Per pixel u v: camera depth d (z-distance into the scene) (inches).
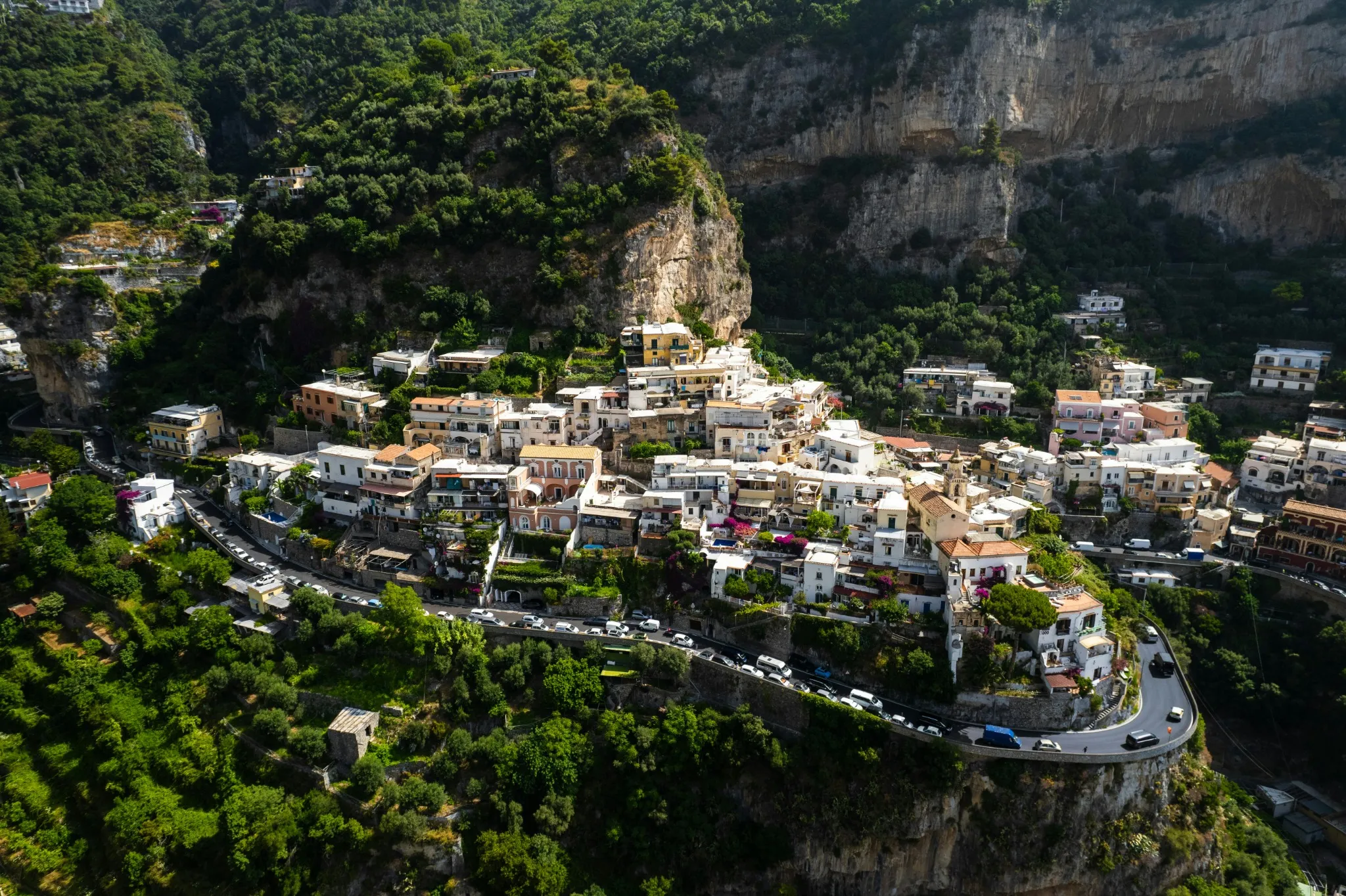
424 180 6914.4
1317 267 7677.2
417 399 5595.5
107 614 4958.2
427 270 6678.2
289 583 4717.0
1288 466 5846.5
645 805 3722.9
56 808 4128.9
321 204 6983.3
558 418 5492.1
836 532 4630.9
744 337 7834.6
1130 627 4549.7
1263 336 7327.8
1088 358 7209.6
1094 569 5054.1
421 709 4005.9
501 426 5536.4
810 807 3705.7
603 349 6323.8
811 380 6919.3
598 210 6614.2
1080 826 3604.8
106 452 6865.2
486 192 6820.9
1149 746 3722.9
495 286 6648.6
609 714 3868.1
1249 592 5073.8
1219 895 3710.6
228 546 5211.6
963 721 3863.2
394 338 6505.9
